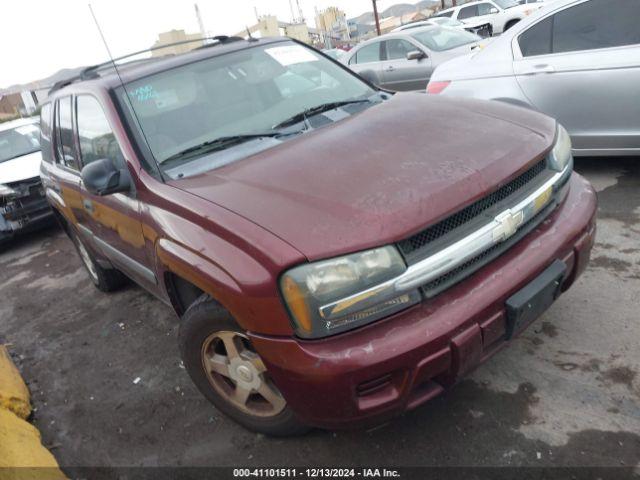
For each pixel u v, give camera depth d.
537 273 2.11
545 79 4.41
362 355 1.80
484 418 2.38
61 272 5.70
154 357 3.53
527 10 15.12
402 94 3.23
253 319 1.93
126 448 2.75
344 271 1.80
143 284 3.28
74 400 3.28
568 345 2.72
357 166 2.17
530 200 2.19
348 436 2.45
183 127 2.78
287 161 2.34
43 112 4.52
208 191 2.25
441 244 1.93
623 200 4.14
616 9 4.11
